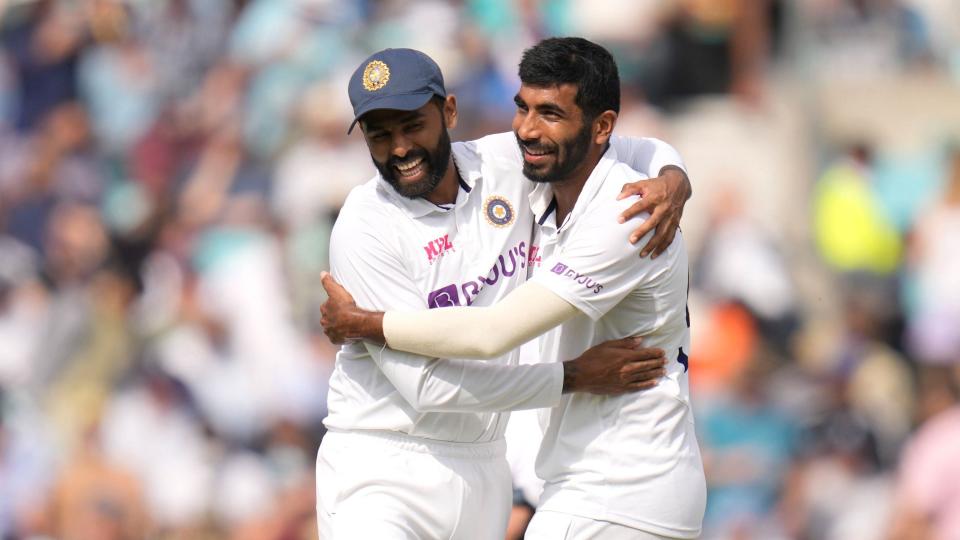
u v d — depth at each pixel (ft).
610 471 48.55
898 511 108.06
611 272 46.91
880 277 120.47
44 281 128.88
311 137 128.67
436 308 47.98
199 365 118.93
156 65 136.67
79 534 116.67
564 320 47.14
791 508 107.86
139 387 120.47
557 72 46.50
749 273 116.06
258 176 128.57
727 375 111.24
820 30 132.46
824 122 129.18
